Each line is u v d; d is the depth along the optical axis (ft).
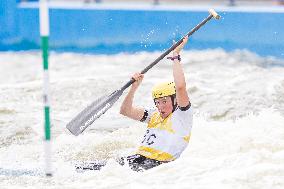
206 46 157.69
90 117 75.25
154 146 73.46
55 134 93.25
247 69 137.18
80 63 148.25
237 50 156.76
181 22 160.25
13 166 77.41
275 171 64.23
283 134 83.76
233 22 157.79
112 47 161.48
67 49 163.02
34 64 149.38
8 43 165.78
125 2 189.88
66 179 69.92
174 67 72.95
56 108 108.17
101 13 162.40
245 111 104.58
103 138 89.86
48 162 70.03
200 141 81.66
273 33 156.46
